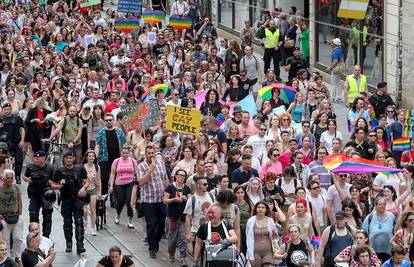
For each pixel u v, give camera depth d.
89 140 47.69
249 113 48.19
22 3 81.88
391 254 36.16
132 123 46.69
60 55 62.97
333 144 44.38
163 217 40.62
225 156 44.59
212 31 71.94
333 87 61.91
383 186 40.31
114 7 92.31
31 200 39.75
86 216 42.66
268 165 42.69
